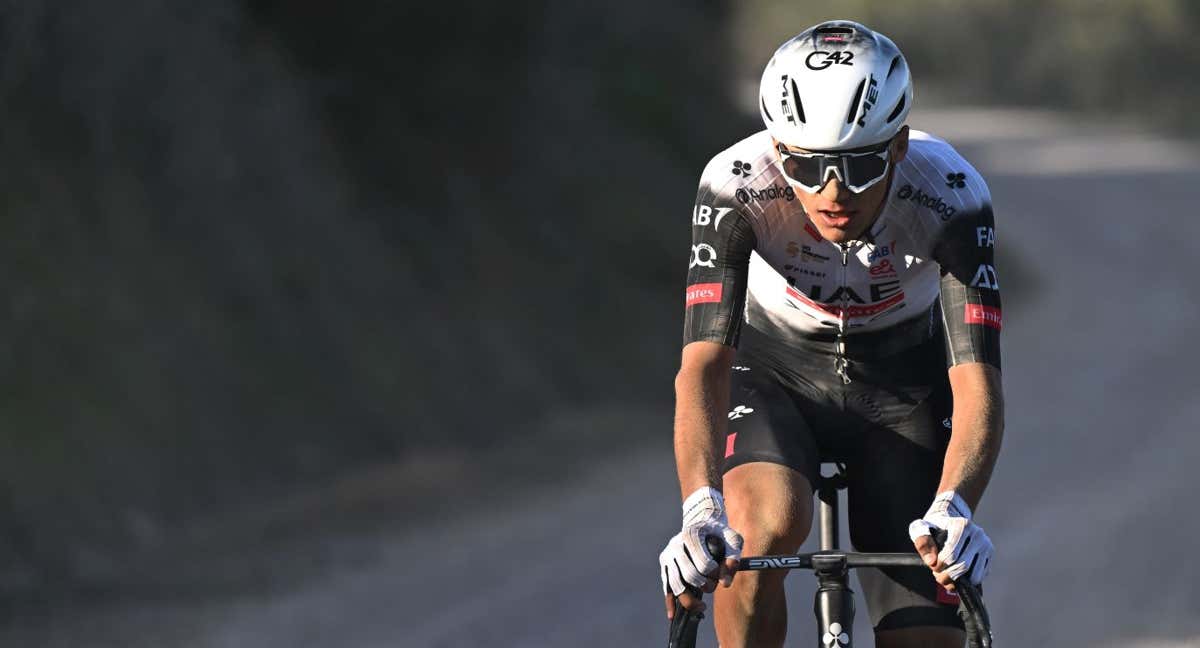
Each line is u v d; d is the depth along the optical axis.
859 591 21.34
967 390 9.67
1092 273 72.06
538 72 47.84
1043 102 177.75
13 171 28.86
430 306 36.88
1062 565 22.36
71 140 30.53
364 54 39.97
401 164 40.28
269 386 30.42
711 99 61.97
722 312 10.02
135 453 26.22
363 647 18.72
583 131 49.72
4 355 25.77
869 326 10.62
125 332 28.30
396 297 36.16
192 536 24.84
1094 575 21.75
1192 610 19.84
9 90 29.53
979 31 185.12
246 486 27.69
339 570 22.78
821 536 10.71
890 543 10.56
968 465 9.19
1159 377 41.53
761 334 11.04
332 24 38.97
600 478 30.14
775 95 9.26
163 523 25.25
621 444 33.84
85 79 30.94
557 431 34.84
